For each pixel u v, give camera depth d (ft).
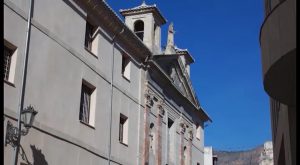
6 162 48.62
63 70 62.08
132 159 80.48
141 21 102.17
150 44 98.37
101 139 70.49
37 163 54.19
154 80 94.17
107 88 74.43
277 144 59.57
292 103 40.91
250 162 333.83
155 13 101.91
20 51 53.67
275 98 41.16
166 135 98.89
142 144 85.10
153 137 92.12
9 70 52.44
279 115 51.34
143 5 101.65
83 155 64.69
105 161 70.79
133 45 84.43
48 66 58.80
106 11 73.46
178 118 108.06
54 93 59.41
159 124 94.17
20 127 51.13
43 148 55.77
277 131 57.72
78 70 66.03
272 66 36.35
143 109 87.66
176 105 107.45
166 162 96.89
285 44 34.45
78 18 67.82
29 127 49.75
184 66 112.98
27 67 54.60
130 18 102.37
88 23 72.49
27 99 53.78
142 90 88.07
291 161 40.14
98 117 70.28
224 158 355.77
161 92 97.45
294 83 37.99
